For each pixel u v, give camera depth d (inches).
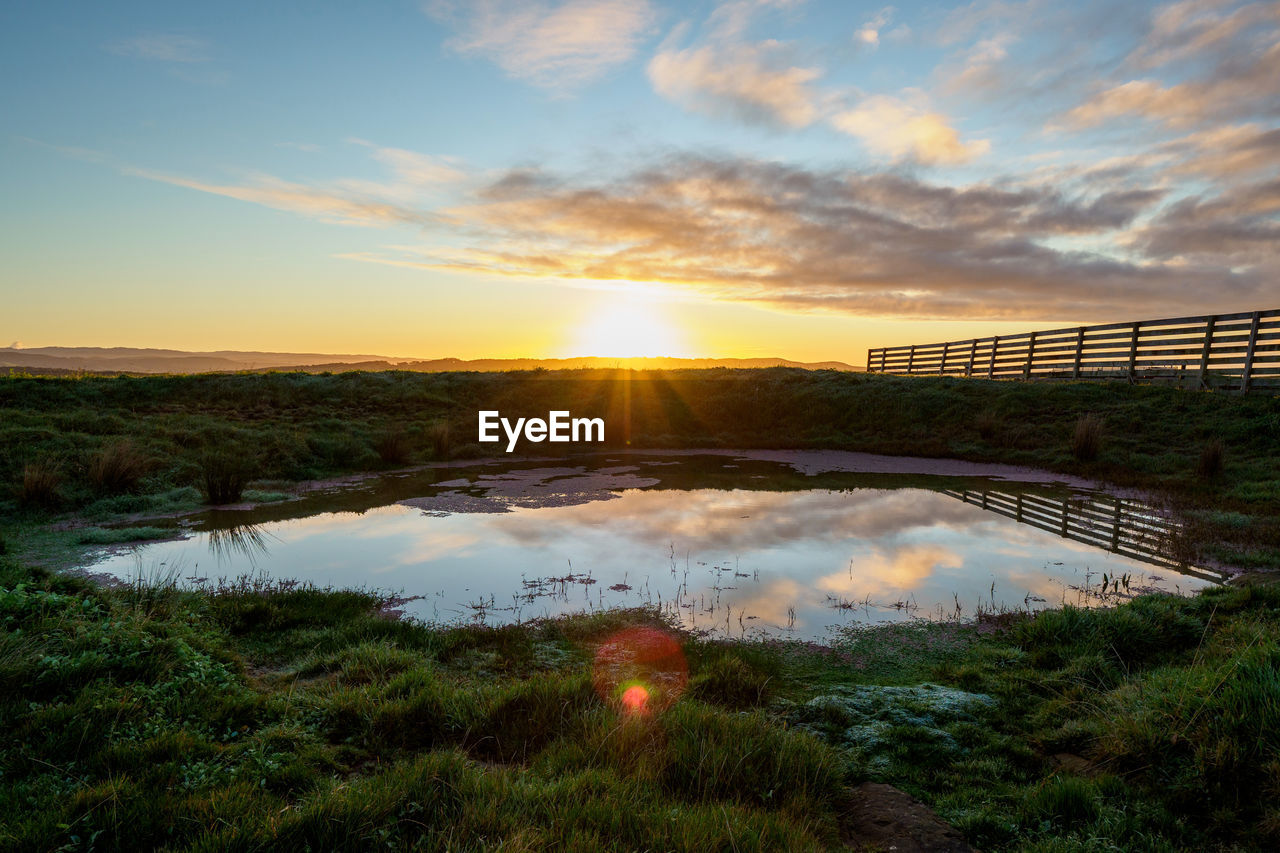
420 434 796.6
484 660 237.0
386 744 173.6
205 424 676.7
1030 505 497.0
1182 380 772.0
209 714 176.4
